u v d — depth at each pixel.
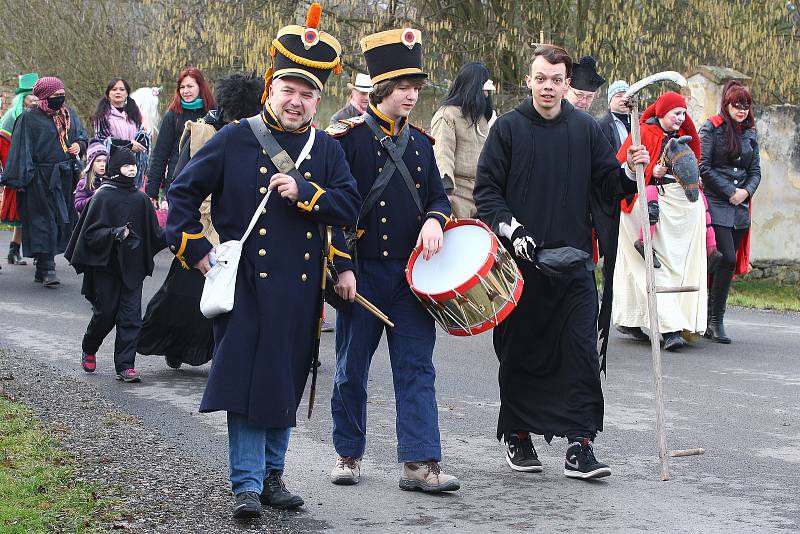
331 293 5.36
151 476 5.55
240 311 4.98
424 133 5.91
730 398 7.97
